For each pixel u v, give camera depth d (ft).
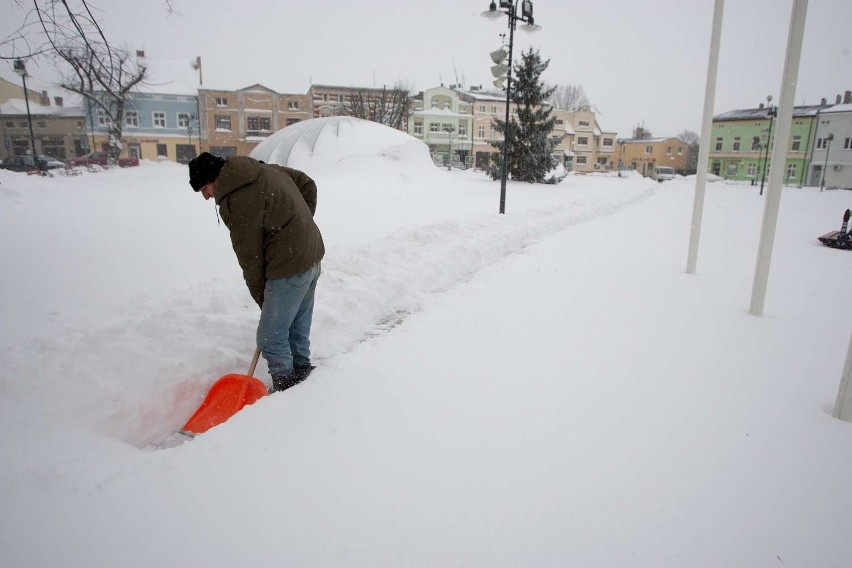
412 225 30.45
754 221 40.45
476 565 5.57
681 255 24.03
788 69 13.37
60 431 8.05
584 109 220.43
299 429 8.22
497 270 20.29
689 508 6.50
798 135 171.73
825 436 8.24
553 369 10.68
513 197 55.01
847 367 8.70
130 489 6.69
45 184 48.93
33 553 5.57
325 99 176.45
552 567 5.55
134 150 159.12
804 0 12.94
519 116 81.10
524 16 39.22
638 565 5.59
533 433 8.19
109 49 21.94
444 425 8.41
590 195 63.46
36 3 19.34
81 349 9.92
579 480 7.02
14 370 9.05
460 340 12.35
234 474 7.06
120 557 5.58
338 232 27.35
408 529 6.08
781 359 11.36
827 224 38.93
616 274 19.72
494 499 6.62
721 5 17.63
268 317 9.58
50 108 161.48
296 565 5.53
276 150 97.60
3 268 17.02
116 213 31.63
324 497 6.63
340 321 13.39
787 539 6.00
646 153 239.09
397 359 11.10
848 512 6.49
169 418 9.64
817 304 15.87
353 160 85.81
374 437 8.04
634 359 11.25
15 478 6.74
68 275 16.62
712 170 195.83
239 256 9.28
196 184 8.84
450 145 176.55
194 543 5.81
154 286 15.96
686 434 8.23
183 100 162.40
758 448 7.87
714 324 13.73
